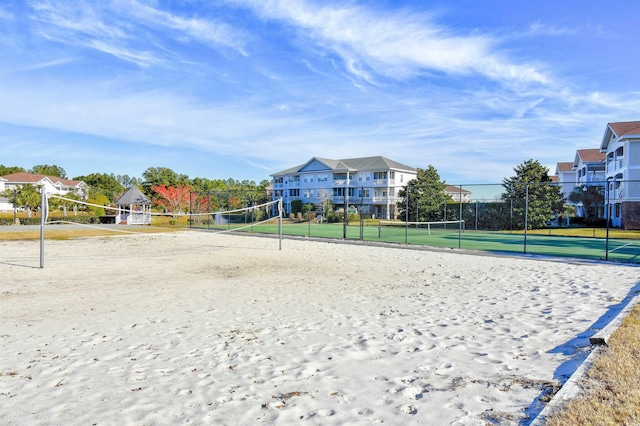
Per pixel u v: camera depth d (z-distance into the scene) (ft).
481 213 94.12
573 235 79.25
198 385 12.05
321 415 10.05
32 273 35.65
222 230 90.27
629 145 93.61
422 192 106.11
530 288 27.53
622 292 25.40
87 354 14.98
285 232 86.84
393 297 25.23
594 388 10.64
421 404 10.56
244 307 22.67
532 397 10.81
